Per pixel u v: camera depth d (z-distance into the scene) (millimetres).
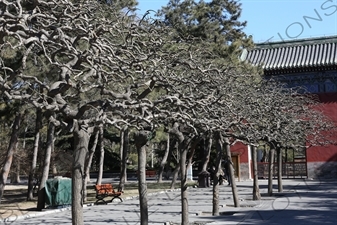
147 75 10781
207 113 13055
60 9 9875
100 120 8836
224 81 14438
